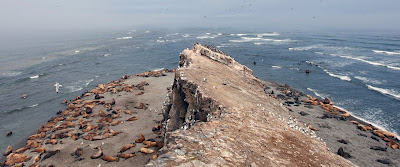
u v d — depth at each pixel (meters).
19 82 53.75
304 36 177.50
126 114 33.81
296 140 13.23
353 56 83.69
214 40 144.50
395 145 26.53
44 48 110.75
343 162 11.64
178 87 22.27
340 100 42.72
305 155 11.48
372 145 27.06
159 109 35.53
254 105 19.17
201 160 9.40
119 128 29.31
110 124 30.36
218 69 27.16
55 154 24.03
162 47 110.88
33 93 46.34
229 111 16.23
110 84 49.75
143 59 81.44
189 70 23.75
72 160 22.88
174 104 22.83
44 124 33.03
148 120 31.62
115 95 42.34
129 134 27.59
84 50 103.06
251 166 9.54
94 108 36.41
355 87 49.44
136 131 28.33
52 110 37.97
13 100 42.59
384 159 24.20
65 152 24.34
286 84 51.72
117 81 51.84
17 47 115.38
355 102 41.50
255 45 117.06
